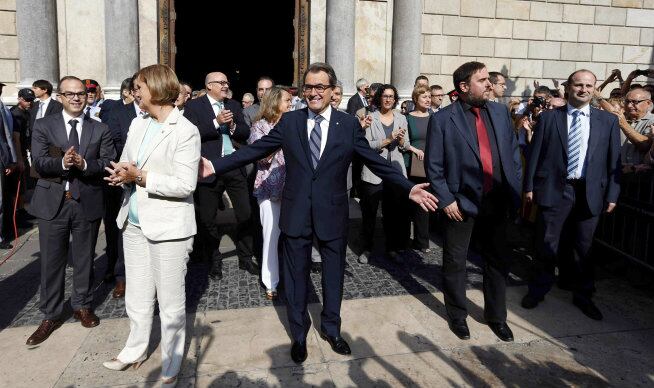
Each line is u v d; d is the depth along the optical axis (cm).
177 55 1970
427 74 1016
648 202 450
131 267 314
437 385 308
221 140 489
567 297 442
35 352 343
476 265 529
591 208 394
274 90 438
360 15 969
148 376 315
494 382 312
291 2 1689
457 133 360
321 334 369
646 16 1082
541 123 418
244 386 305
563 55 1064
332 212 333
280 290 458
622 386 308
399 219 538
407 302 429
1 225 580
